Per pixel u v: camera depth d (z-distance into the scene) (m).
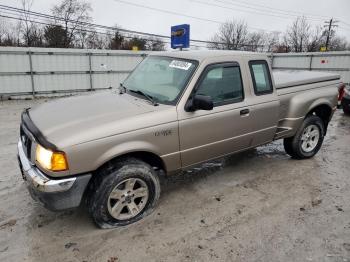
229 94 3.88
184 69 3.68
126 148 3.04
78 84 15.02
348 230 3.26
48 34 35.25
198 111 3.54
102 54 15.27
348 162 5.20
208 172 4.70
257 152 5.61
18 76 13.45
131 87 4.00
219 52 3.96
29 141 3.11
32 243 3.02
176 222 3.38
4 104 12.05
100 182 3.04
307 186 4.27
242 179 4.48
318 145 5.34
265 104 4.22
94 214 3.10
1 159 5.23
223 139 3.86
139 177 3.23
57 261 2.78
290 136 4.91
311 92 5.04
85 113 3.23
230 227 3.30
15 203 3.73
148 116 3.21
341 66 16.75
